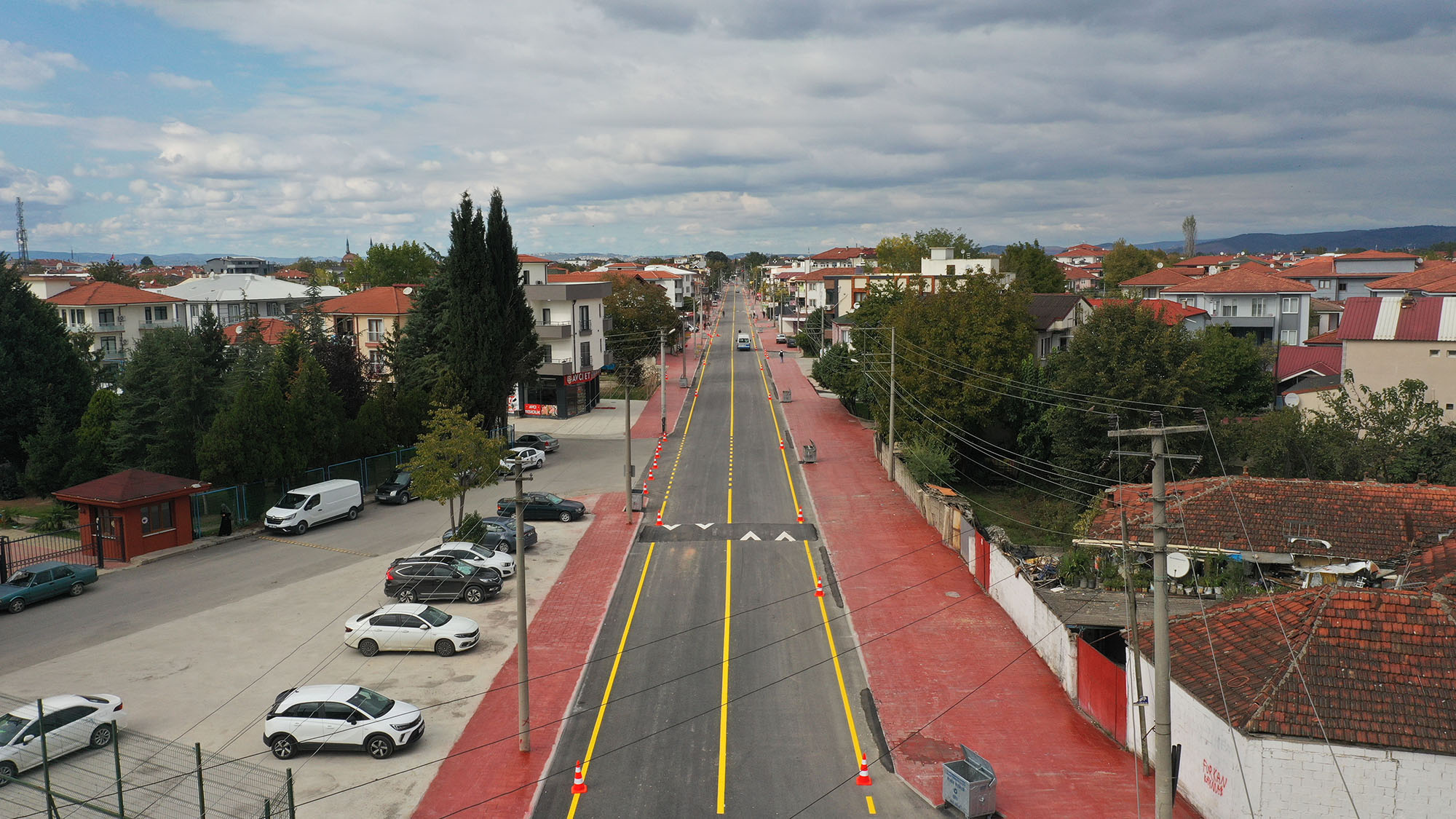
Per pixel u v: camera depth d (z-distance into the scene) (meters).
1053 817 20.30
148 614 32.53
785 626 32.38
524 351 63.25
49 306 54.47
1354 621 19.88
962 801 20.16
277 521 42.81
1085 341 54.22
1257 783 17.94
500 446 42.78
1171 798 15.25
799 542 42.75
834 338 106.62
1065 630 27.11
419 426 56.69
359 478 51.31
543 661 29.23
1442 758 17.11
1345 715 18.02
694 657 29.69
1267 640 20.56
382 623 29.33
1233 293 82.12
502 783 21.83
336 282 176.00
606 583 36.91
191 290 115.50
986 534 38.47
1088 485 51.75
